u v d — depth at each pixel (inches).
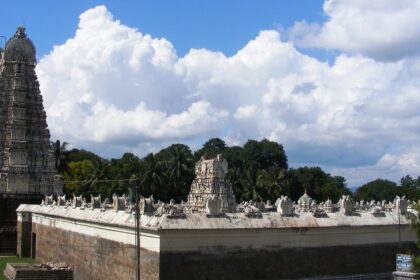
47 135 4781.0
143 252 1872.5
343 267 2162.9
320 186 6609.3
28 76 4751.5
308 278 2057.1
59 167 6279.5
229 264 1872.5
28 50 4773.6
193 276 1802.4
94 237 2353.6
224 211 1995.6
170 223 1780.3
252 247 1932.8
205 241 1838.1
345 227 2171.5
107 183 5885.8
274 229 1974.7
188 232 1797.5
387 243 2319.1
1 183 4520.2
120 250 2058.3
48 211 3235.7
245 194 5654.5
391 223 2317.9
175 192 5659.5
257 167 6466.5
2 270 3068.4
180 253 1790.1
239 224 1900.8
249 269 1913.1
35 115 4734.3
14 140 4589.1
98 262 2288.4
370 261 2250.2
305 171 6707.7
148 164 5816.9
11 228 4303.6
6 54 4781.0
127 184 5679.1
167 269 1761.8
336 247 2156.7
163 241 1766.7
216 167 3053.6
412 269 2164.1
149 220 1843.0
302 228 2048.5
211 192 2997.0
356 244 2222.0
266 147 6830.7
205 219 1856.5
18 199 4436.5
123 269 2017.7
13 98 4658.0
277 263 1980.8
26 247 3838.6
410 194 6884.8
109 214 2214.6
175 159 5728.3
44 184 4662.9
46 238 3277.6
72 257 2667.3
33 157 4675.2
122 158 6638.8
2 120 4697.3
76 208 2716.5
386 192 7135.8
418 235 2137.1
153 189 5536.4
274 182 5767.7
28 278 2471.7
